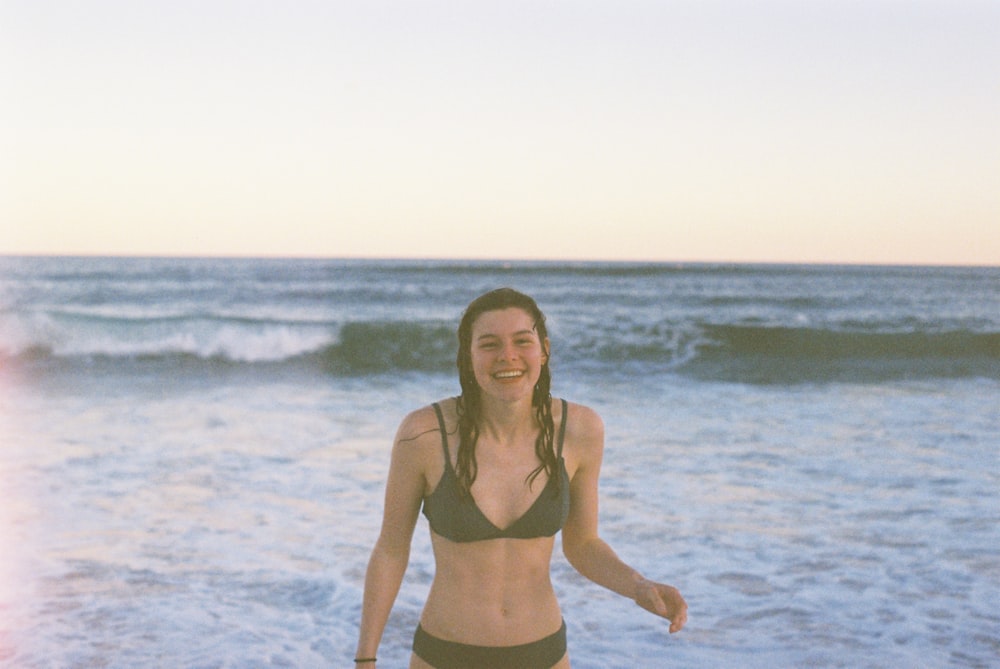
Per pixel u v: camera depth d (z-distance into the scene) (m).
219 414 13.22
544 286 40.78
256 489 8.77
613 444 11.11
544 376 2.67
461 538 2.62
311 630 5.48
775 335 22.81
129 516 7.84
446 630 2.65
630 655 5.12
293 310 30.16
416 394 15.60
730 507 8.23
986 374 19.59
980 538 7.36
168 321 20.19
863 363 20.97
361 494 8.62
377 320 21.89
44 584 6.16
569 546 2.87
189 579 6.32
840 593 6.09
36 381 16.80
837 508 8.24
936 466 10.02
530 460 2.65
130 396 15.13
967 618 5.66
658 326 23.17
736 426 12.53
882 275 55.03
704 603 5.91
